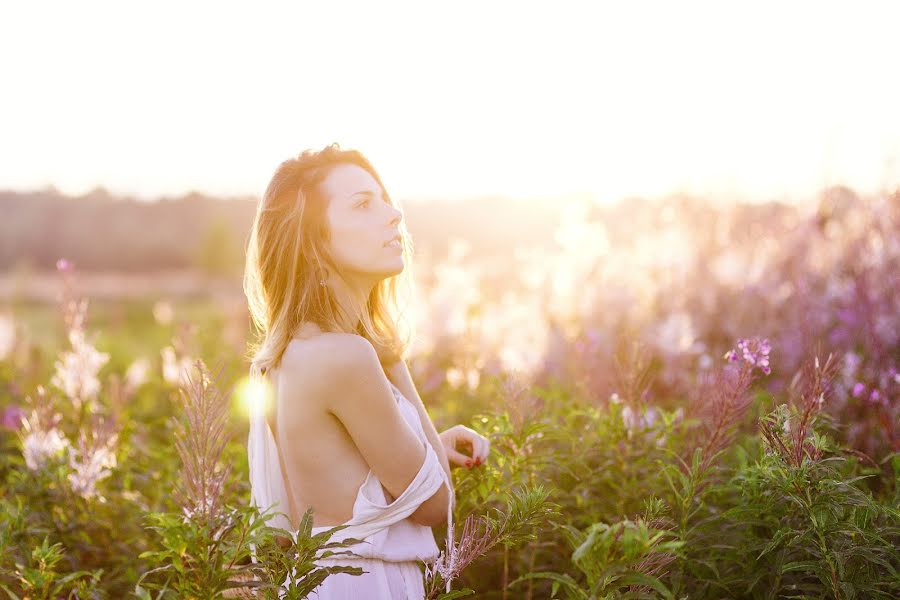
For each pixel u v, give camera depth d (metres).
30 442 3.54
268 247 2.52
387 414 2.27
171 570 2.19
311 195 2.49
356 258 2.47
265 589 2.16
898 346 4.53
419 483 2.30
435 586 2.32
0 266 57.41
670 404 4.80
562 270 7.17
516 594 3.00
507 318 6.43
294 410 2.28
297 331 2.42
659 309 7.04
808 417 2.53
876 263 5.54
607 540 1.89
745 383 2.74
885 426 3.34
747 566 2.53
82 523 3.37
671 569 2.65
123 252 60.22
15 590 2.85
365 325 2.62
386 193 2.74
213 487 2.09
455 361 5.59
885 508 2.32
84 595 2.70
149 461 4.04
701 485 2.79
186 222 62.44
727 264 7.00
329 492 2.29
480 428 3.26
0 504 3.16
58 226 61.75
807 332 4.74
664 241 7.66
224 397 2.14
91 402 4.40
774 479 2.39
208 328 6.82
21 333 6.65
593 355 5.18
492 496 2.94
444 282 6.70
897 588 2.38
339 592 2.25
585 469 2.99
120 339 10.07
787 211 7.59
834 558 2.28
